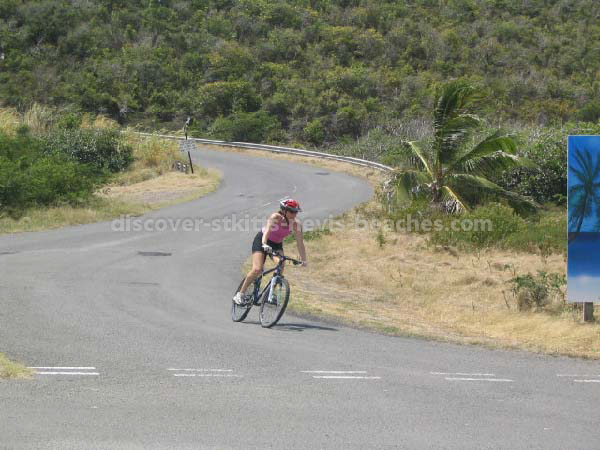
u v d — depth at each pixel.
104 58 70.94
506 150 23.84
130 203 28.73
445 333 11.15
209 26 76.62
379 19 76.56
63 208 26.52
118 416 6.49
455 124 23.61
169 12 79.69
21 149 34.62
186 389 7.41
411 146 25.06
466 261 17.77
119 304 12.05
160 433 6.07
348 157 43.72
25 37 72.69
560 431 6.37
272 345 9.56
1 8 75.56
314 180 36.91
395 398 7.29
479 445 5.97
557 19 78.00
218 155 49.75
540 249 18.67
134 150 43.97
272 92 64.56
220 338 9.88
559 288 13.92
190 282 14.61
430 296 14.45
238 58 68.56
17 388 7.25
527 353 9.76
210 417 6.54
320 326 11.06
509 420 6.67
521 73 63.72
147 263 16.75
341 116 57.12
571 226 11.46
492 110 48.72
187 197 31.20
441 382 8.00
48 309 11.33
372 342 10.05
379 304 13.74
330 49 70.94
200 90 64.19
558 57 68.56
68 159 38.78
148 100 65.81
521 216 24.33
